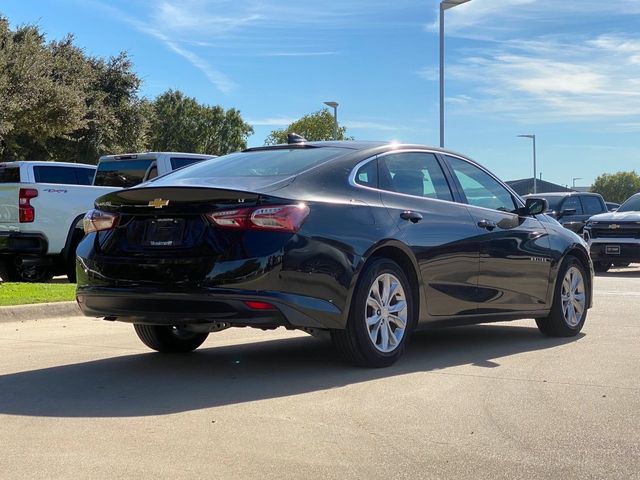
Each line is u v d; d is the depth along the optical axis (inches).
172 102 2140.7
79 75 1029.8
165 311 202.7
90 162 1107.9
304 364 237.0
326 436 161.2
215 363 239.6
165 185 211.8
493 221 265.9
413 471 141.2
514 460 147.7
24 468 141.4
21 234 459.2
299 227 202.5
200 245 200.4
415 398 193.2
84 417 174.7
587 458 149.4
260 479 136.4
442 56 845.2
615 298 444.8
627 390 204.1
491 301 261.9
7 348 267.7
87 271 217.5
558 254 291.6
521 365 238.2
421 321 238.1
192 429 165.3
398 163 245.9
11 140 943.7
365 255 215.6
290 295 199.2
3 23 901.8
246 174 225.8
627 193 3597.4
